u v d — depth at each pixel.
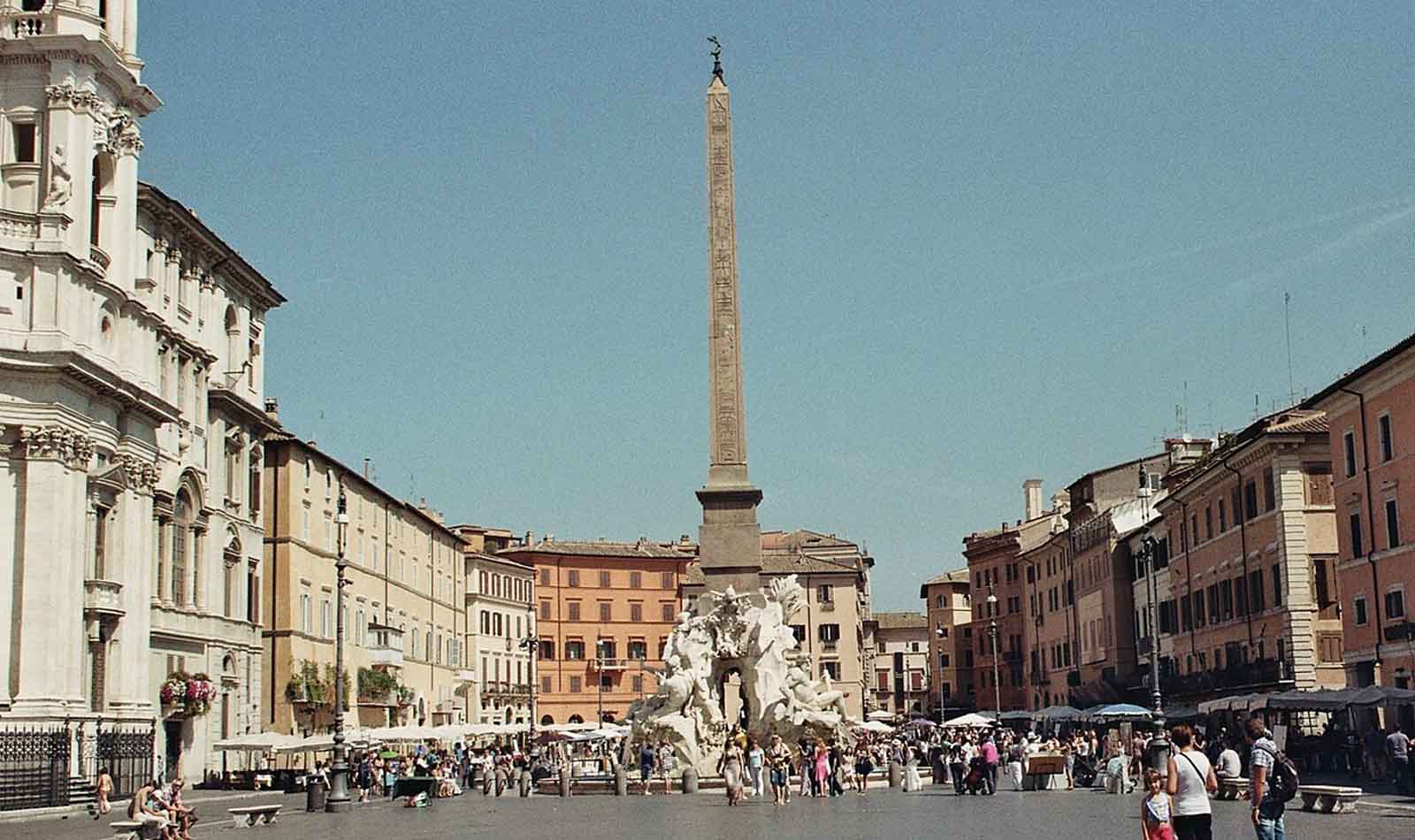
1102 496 108.25
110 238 57.34
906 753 68.94
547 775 65.75
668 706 53.19
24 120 54.97
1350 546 60.03
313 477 79.31
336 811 49.38
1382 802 39.53
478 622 118.56
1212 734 69.38
